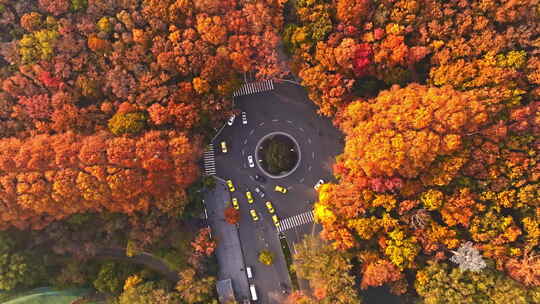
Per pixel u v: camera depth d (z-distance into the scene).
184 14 80.25
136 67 80.31
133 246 82.25
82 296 86.00
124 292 81.50
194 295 80.69
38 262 84.44
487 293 76.69
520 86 79.88
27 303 83.00
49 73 78.88
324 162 94.56
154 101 82.69
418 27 80.31
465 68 78.81
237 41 80.69
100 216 84.44
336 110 88.69
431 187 81.81
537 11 75.81
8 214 78.31
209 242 84.81
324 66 83.12
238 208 92.94
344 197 80.88
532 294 75.56
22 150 76.06
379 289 89.38
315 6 80.25
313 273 81.88
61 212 81.06
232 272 90.94
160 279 87.88
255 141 94.75
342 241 81.38
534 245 77.75
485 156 78.25
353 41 78.06
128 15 78.50
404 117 76.19
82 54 80.19
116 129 80.44
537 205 77.88
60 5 78.38
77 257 86.38
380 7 79.25
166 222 84.56
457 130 76.81
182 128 84.56
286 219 92.94
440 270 78.25
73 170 77.00
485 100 77.75
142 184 79.31
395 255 78.69
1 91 80.69
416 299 83.94
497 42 77.25
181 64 80.19
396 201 81.19
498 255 78.06
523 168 77.44
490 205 79.81
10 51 78.12
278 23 81.94
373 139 77.00
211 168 93.81
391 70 83.56
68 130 81.62
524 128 78.00
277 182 94.00
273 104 95.69
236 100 95.31
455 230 79.94
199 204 88.50
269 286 90.81
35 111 79.75
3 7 78.62
